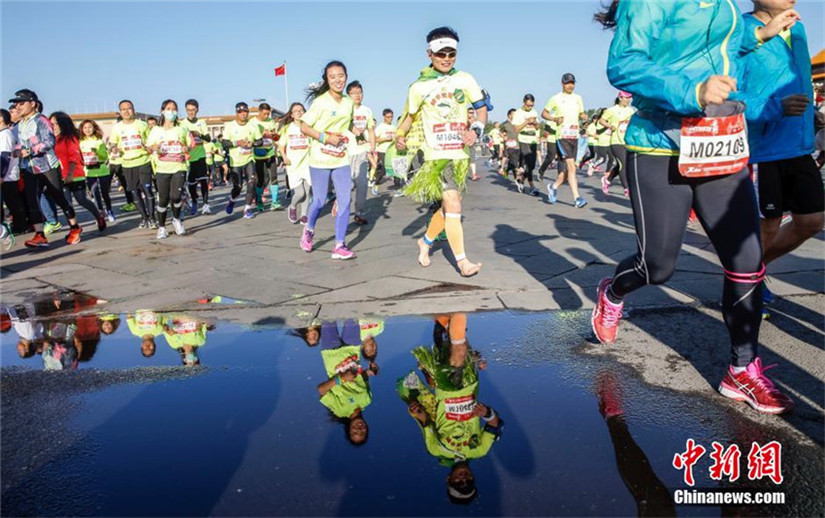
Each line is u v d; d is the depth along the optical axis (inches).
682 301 151.4
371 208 410.0
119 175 474.3
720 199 93.7
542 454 83.7
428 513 71.1
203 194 428.5
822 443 84.9
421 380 111.0
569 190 506.3
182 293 183.9
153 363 125.0
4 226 284.0
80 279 214.1
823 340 123.0
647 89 87.0
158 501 75.5
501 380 109.7
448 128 183.3
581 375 110.4
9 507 75.7
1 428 97.4
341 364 120.3
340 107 230.7
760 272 94.6
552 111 372.8
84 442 91.7
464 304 159.8
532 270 195.6
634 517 69.7
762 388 95.6
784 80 123.3
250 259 236.4
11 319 163.0
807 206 129.2
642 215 99.3
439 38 180.5
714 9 88.3
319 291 179.8
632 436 88.2
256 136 393.1
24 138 285.3
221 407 102.2
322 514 71.6
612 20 101.2
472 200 430.0
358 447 86.9
